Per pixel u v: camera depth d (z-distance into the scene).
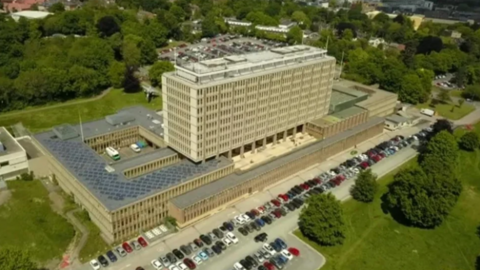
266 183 192.25
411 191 167.00
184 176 174.50
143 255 146.38
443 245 159.88
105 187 160.75
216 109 183.88
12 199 170.50
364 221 171.50
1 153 181.38
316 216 153.62
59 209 168.00
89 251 146.88
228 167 186.88
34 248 145.62
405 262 149.75
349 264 146.25
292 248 151.75
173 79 182.38
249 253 149.88
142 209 155.50
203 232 160.12
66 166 174.75
